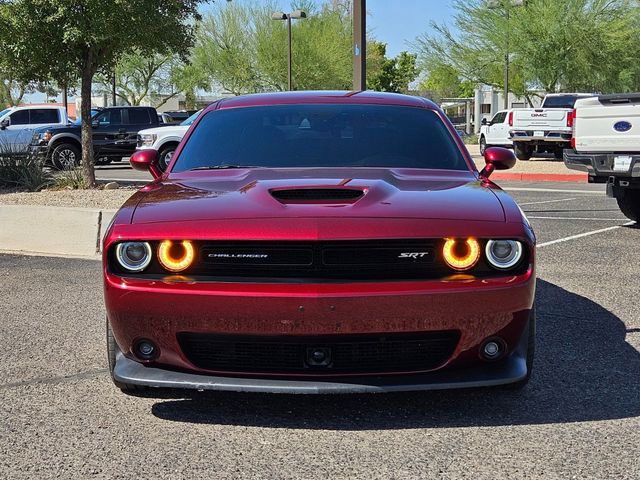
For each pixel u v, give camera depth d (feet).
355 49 39.01
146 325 11.23
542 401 12.86
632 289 20.99
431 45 122.52
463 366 11.48
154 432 11.69
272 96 17.15
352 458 10.69
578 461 10.57
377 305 10.78
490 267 11.26
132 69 170.19
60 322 18.17
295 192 12.57
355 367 11.24
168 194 12.92
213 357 11.44
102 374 14.47
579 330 17.16
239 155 15.17
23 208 28.73
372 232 10.98
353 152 15.12
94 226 27.73
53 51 41.55
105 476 10.23
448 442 11.21
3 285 22.29
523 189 50.24
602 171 29.55
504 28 110.73
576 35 108.37
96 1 38.70
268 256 11.10
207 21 159.94
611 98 29.04
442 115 16.57
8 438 11.51
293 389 10.94
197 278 11.12
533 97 139.13
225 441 11.32
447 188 13.05
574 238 29.22
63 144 66.90
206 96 187.73
